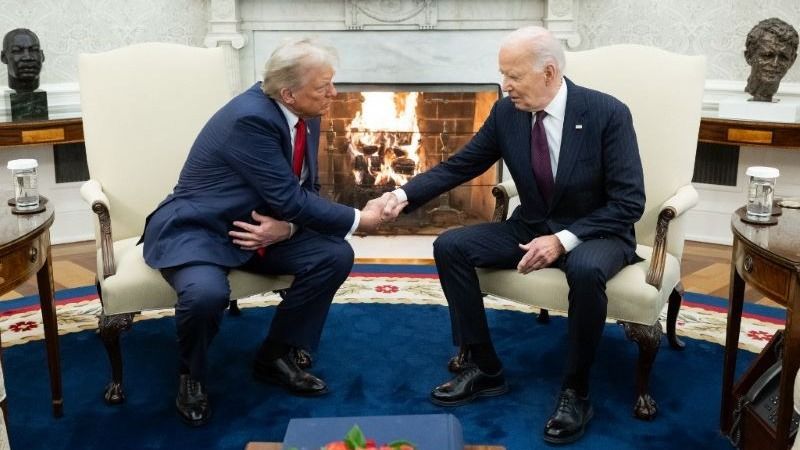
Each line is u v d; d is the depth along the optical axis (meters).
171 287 2.44
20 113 3.71
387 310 3.23
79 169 4.10
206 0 4.17
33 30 3.92
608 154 2.40
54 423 2.39
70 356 2.83
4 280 1.99
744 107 3.66
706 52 4.01
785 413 1.93
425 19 4.09
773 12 3.85
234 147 2.37
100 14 4.03
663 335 3.02
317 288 2.51
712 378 2.70
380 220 2.59
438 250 2.51
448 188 2.67
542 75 2.35
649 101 2.67
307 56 2.33
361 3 4.08
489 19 4.09
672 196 2.63
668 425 2.40
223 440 2.31
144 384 2.64
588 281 2.25
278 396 2.56
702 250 4.03
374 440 1.45
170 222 2.41
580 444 2.30
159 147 2.78
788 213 2.32
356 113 4.32
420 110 4.30
